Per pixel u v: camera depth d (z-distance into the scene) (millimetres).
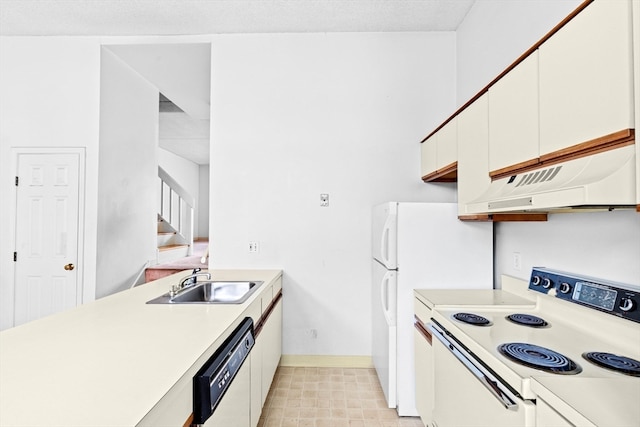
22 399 787
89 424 690
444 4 2695
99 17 2844
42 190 3131
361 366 3004
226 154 3084
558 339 1381
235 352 1332
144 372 935
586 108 1083
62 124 3135
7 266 3117
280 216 3061
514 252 2152
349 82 3086
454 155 2264
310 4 2678
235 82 3088
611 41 986
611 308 1348
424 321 2014
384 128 3076
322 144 3072
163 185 7012
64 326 1342
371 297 3021
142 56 3326
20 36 3139
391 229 2275
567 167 1190
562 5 1688
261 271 2904
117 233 3402
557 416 890
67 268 3084
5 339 1190
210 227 3074
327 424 2119
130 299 1806
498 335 1423
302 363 3021
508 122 1564
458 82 3029
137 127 3713
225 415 1280
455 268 2273
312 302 3037
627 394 904
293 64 3086
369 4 2684
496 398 1141
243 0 2625
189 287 2113
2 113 3145
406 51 3086
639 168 901
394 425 2121
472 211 1801
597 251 1495
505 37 2236
